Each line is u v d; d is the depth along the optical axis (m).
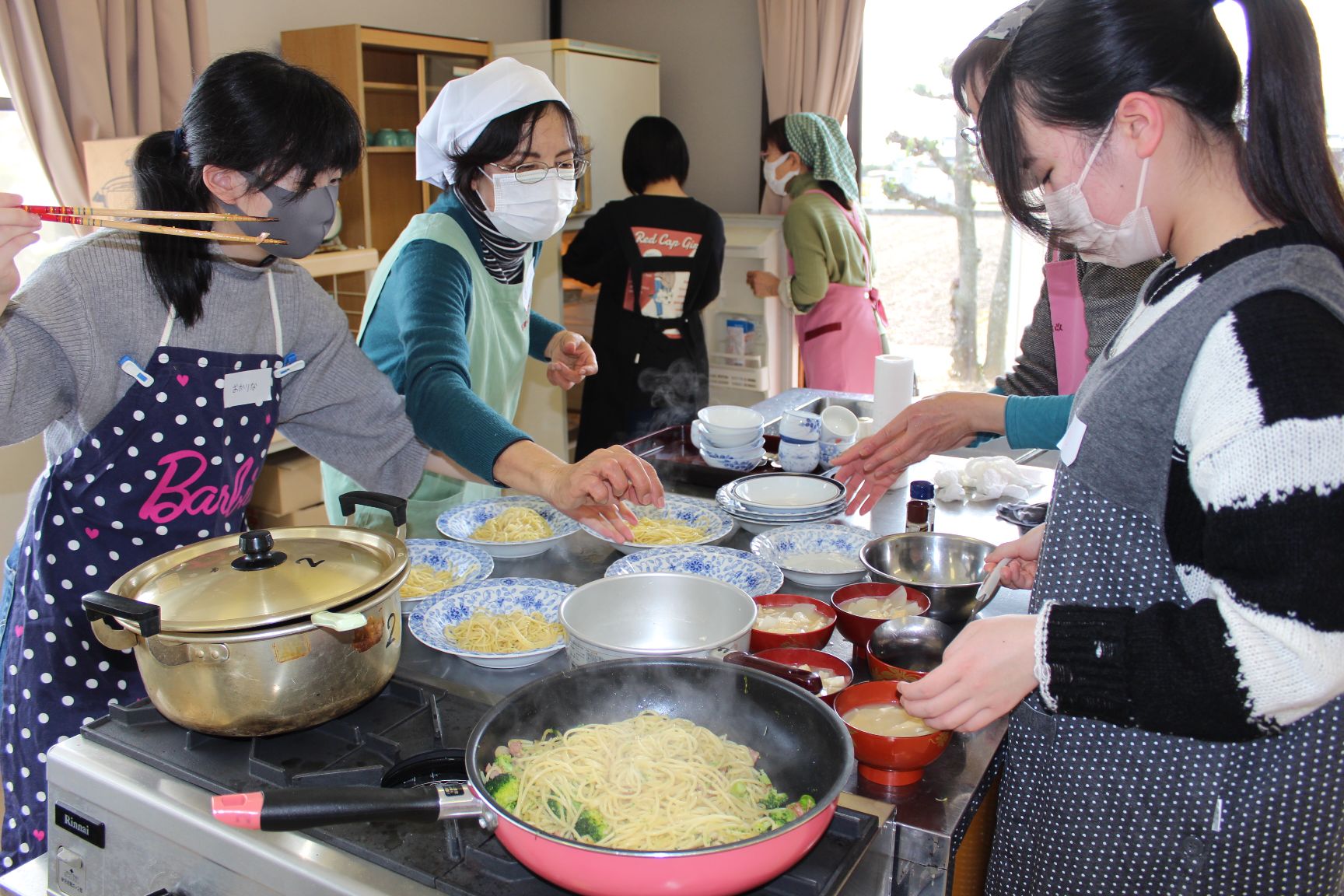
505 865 0.80
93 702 1.45
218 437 1.44
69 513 1.40
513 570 1.56
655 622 1.25
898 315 4.70
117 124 3.11
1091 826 0.96
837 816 0.86
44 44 2.96
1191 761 0.90
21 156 3.17
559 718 0.98
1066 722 0.96
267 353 1.48
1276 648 0.70
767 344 4.58
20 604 1.43
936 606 1.27
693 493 1.95
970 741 1.07
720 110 4.98
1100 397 0.89
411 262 1.70
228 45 3.64
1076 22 0.82
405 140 3.94
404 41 3.80
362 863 0.84
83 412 1.36
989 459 2.00
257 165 1.28
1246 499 0.71
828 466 1.93
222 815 0.72
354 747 0.99
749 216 4.61
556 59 4.21
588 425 3.89
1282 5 0.78
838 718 0.89
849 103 4.44
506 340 1.98
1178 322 0.82
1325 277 0.76
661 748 0.94
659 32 5.07
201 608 0.95
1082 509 0.95
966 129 1.12
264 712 0.93
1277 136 0.79
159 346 1.38
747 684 0.98
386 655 1.02
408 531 1.91
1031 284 4.41
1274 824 0.88
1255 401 0.73
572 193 1.83
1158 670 0.76
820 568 1.52
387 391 1.62
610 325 3.77
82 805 1.00
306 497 3.49
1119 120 0.82
